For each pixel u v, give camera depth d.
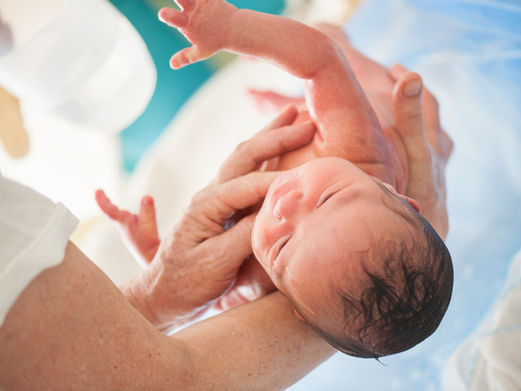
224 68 2.35
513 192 1.70
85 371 0.70
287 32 1.10
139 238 1.30
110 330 0.73
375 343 0.97
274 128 1.24
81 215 2.25
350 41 1.73
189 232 1.09
